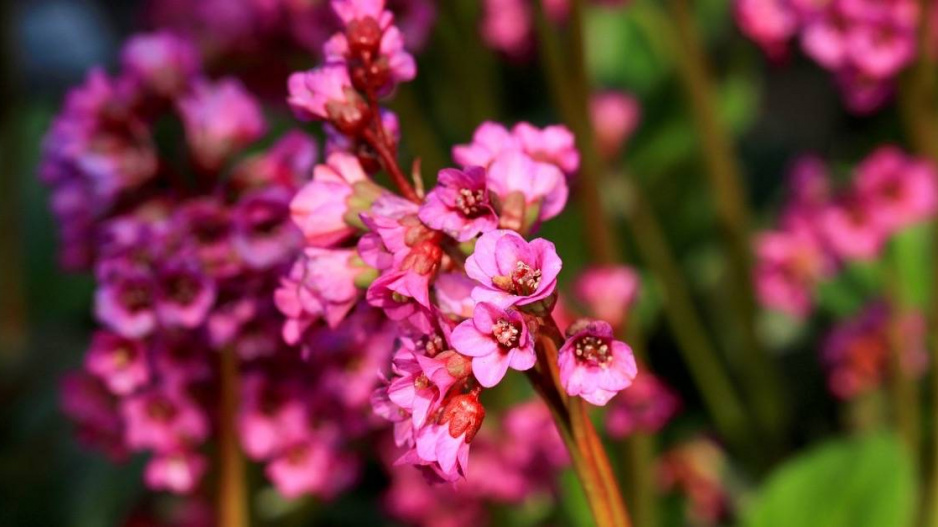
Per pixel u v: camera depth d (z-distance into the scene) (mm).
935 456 1110
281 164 860
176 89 883
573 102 1052
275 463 910
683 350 1312
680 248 1567
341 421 906
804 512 1024
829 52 1093
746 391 1382
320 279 713
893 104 1764
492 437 1137
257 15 1277
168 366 878
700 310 1527
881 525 1000
